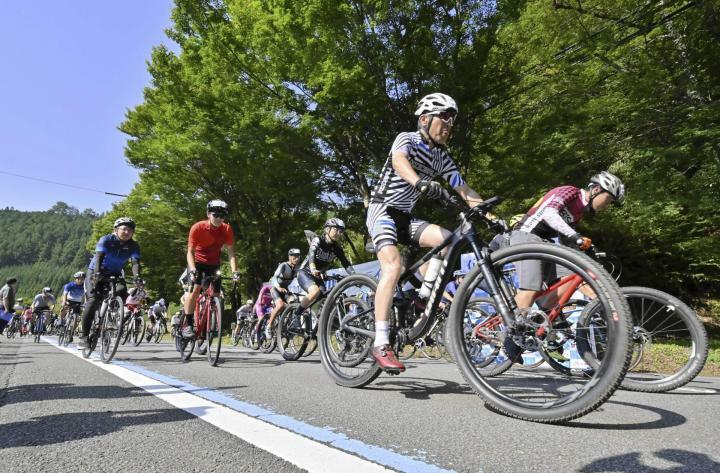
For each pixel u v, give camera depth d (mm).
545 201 3430
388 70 10852
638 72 9617
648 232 11273
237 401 2637
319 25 10203
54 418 2205
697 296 12047
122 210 25875
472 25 11031
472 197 2891
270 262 20078
